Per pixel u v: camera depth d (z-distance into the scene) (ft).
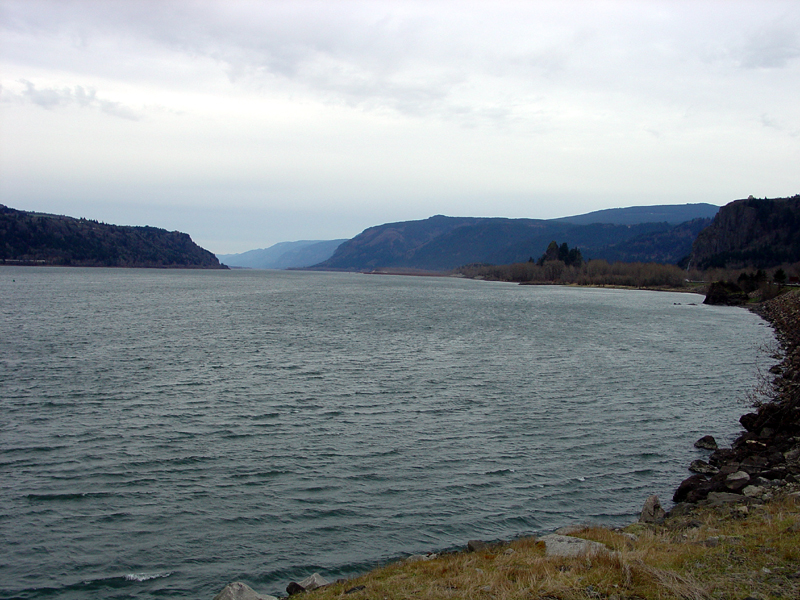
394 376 118.62
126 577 42.32
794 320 209.15
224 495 56.80
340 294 475.72
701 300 456.86
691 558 31.37
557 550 37.42
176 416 85.15
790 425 73.46
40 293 391.04
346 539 48.29
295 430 78.89
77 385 105.40
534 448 72.54
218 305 325.21
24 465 63.98
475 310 316.40
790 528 34.81
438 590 30.45
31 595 40.01
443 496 57.21
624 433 79.77
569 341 182.29
